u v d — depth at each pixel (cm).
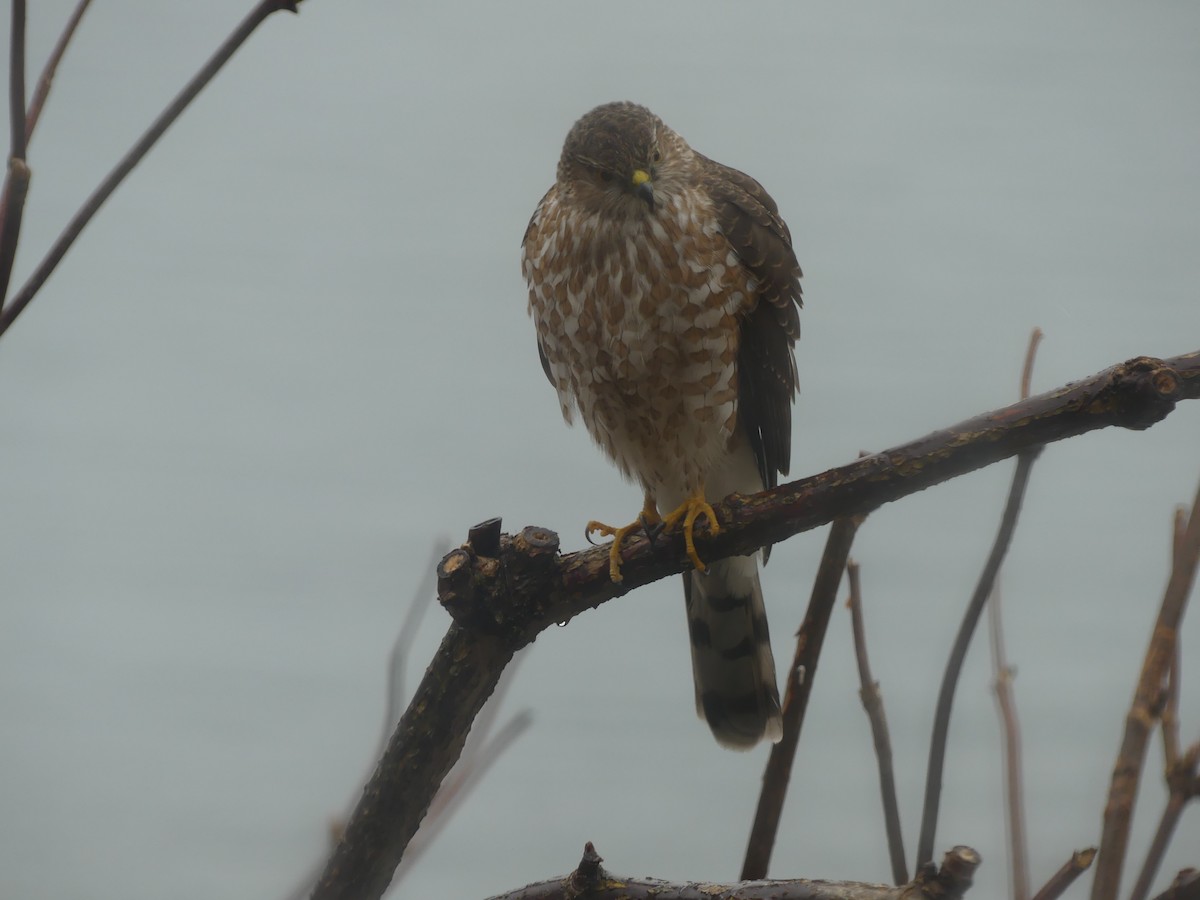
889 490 562
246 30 383
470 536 545
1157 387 506
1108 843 373
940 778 493
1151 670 388
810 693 557
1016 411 534
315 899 550
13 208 373
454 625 548
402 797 545
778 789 545
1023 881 471
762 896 443
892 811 514
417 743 545
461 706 547
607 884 471
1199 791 381
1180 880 367
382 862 546
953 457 546
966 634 508
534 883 486
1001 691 520
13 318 371
